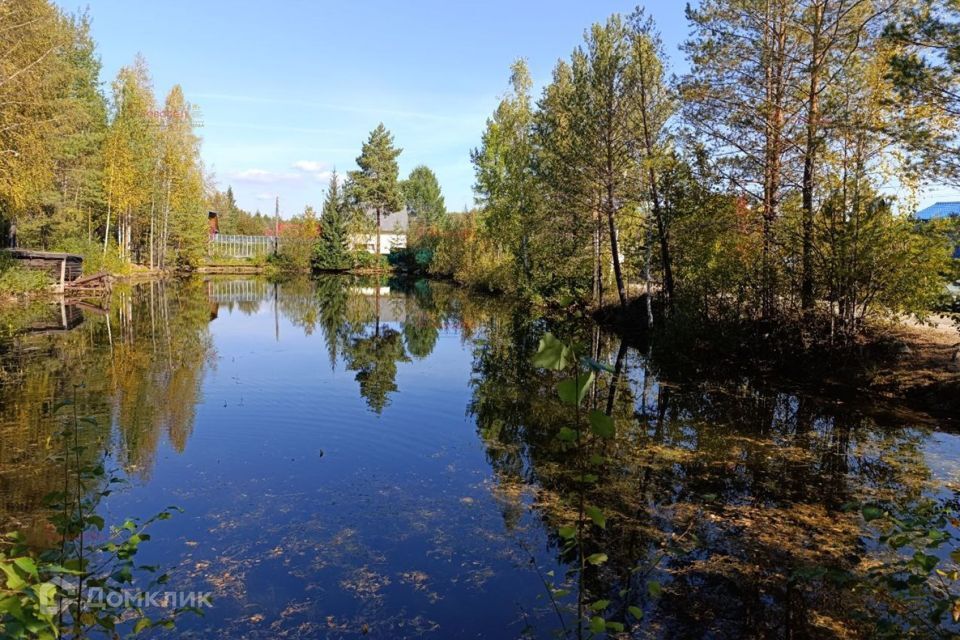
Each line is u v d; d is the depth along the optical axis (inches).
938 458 265.1
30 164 650.8
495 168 1176.8
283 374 434.3
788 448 279.9
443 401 365.7
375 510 208.8
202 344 553.3
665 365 495.5
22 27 611.5
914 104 317.1
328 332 666.2
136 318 720.3
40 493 209.8
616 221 746.2
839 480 239.1
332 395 374.0
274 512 205.5
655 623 143.6
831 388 396.2
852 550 180.2
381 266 1999.3
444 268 1635.1
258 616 144.7
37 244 1048.2
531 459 264.5
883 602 151.2
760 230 482.9
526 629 141.1
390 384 410.9
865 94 408.8
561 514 206.5
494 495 223.6
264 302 986.1
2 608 71.0
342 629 140.3
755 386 413.7
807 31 448.5
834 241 393.7
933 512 167.3
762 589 158.9
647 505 214.7
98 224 1294.3
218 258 1860.2
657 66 636.1
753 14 476.7
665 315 593.3
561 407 355.9
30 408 322.0
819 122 414.6
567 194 717.9
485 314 867.4
